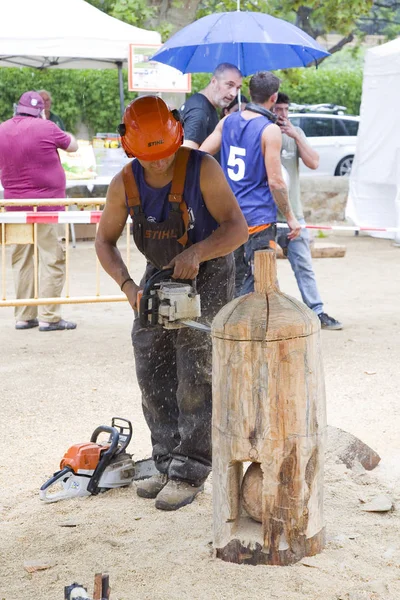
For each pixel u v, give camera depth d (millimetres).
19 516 7711
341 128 42312
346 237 31219
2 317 18062
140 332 7934
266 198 12625
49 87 40219
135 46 20750
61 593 6215
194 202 7191
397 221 28438
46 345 15195
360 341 15180
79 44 20250
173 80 21281
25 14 20031
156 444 8211
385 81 27422
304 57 15609
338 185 34875
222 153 12805
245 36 14438
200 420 7703
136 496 8164
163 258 7520
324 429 6492
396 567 6551
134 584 6309
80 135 41219
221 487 6535
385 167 28219
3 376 13016
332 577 6320
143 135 6676
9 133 16281
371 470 8906
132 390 12219
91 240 29641
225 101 13969
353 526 7316
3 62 24203
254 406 6250
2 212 15203
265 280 6375
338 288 21016
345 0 33375
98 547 6977
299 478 6355
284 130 15172
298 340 6176
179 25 30062
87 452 8227
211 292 7602
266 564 6492
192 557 6699
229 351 6281
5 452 9586
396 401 11523
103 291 20531
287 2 33656
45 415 11008
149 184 7188
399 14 51750
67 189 27688
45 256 15984
